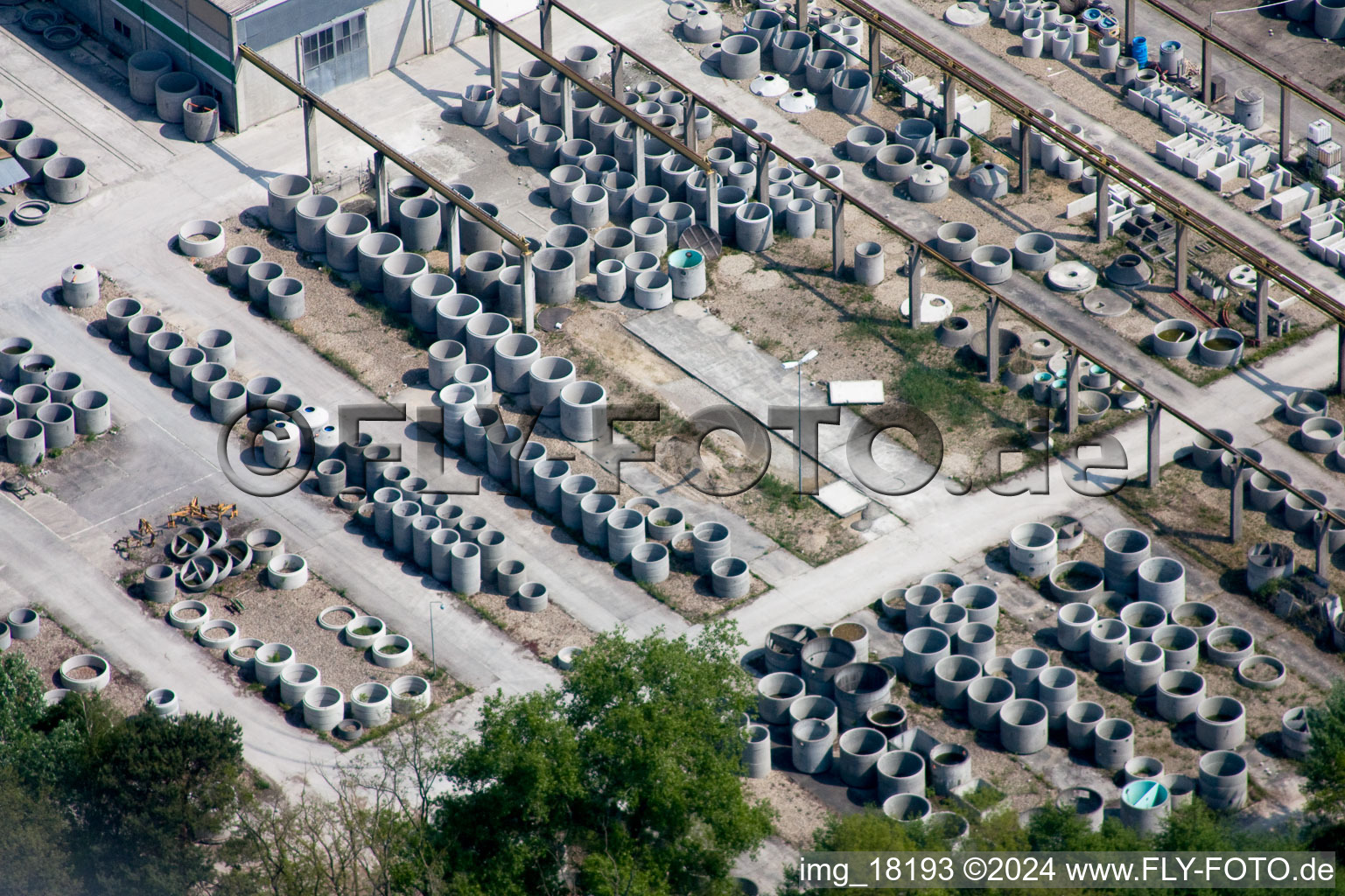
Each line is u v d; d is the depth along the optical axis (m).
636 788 177.88
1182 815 183.12
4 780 185.62
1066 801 189.88
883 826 177.88
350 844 180.38
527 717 179.38
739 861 188.25
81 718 194.12
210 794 186.62
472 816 179.12
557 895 180.75
